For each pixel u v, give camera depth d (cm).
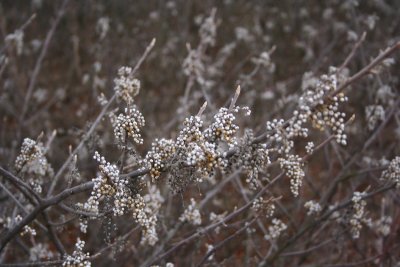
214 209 416
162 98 626
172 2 709
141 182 197
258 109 569
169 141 190
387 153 406
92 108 428
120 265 338
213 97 572
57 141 472
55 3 725
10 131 511
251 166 190
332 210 289
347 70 418
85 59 704
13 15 738
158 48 691
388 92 351
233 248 391
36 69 464
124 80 286
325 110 182
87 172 396
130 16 767
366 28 586
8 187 304
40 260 295
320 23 729
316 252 400
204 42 426
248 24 737
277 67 679
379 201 441
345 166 345
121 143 200
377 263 331
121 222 353
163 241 306
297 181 193
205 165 183
